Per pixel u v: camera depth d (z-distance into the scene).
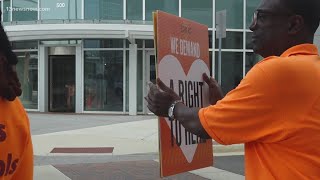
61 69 20.66
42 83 20.69
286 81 1.87
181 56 2.53
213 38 19.83
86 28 18.86
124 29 18.77
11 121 2.03
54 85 20.78
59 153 10.30
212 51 19.77
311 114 1.88
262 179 1.93
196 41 2.71
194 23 2.70
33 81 21.05
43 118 17.92
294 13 2.03
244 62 20.14
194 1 19.80
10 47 2.11
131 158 9.88
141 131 13.86
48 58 20.75
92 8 19.69
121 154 10.29
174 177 7.92
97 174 8.20
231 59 20.03
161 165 2.35
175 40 2.49
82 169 8.66
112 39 19.70
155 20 2.34
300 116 1.87
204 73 2.76
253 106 1.89
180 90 2.50
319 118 1.89
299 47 2.04
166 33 2.40
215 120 1.96
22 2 20.44
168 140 2.41
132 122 16.45
